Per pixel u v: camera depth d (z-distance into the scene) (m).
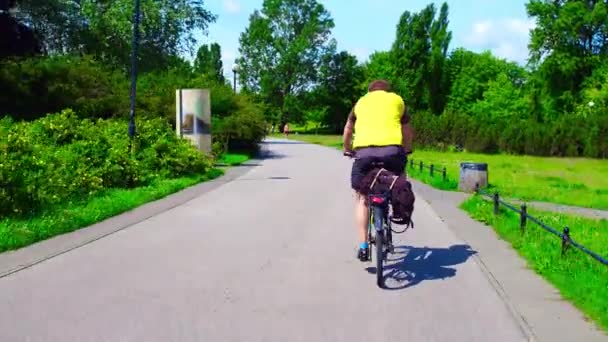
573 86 60.34
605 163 40.09
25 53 32.97
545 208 14.36
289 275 6.65
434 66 78.56
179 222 10.39
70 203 11.43
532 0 59.78
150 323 5.01
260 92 79.50
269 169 23.98
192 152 19.52
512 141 48.78
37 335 4.72
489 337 4.76
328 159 31.52
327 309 5.43
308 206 12.63
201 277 6.54
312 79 81.44
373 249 8.09
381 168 6.32
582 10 56.31
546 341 4.64
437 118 52.72
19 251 7.84
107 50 47.47
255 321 5.08
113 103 29.14
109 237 8.94
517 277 6.65
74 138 16.12
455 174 23.14
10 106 27.22
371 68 92.94
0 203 9.66
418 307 5.52
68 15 45.38
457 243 8.74
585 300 5.57
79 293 5.90
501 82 81.81
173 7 47.81
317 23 78.50
